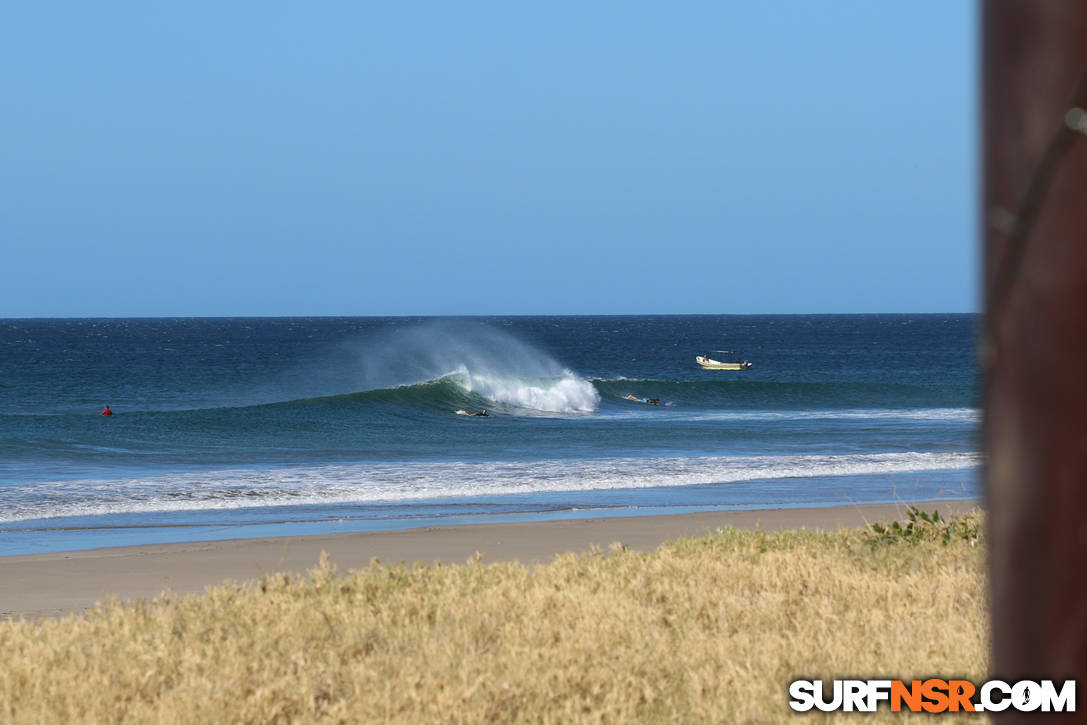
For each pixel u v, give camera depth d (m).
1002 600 3.25
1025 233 3.04
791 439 127.88
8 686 21.03
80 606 38.03
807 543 41.12
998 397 3.17
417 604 28.70
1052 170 2.98
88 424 132.50
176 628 26.72
